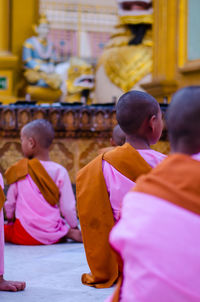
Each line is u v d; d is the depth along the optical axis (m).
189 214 1.15
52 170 4.05
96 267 2.54
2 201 2.50
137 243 1.14
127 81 9.18
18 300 2.37
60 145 5.26
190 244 1.13
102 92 9.52
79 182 2.52
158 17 7.59
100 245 2.50
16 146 5.21
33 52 10.12
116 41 9.55
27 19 10.44
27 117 5.13
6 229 4.12
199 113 1.23
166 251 1.12
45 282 2.73
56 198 4.06
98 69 9.70
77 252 3.66
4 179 5.22
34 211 4.02
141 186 1.22
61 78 10.42
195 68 6.84
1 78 9.67
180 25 7.24
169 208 1.16
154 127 2.33
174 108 1.26
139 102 2.30
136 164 2.32
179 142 1.26
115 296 1.39
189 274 1.12
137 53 9.27
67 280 2.76
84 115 5.20
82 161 5.27
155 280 1.12
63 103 5.29
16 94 10.12
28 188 4.02
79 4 14.59
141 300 1.14
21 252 3.69
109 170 2.42
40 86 10.05
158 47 7.55
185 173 1.20
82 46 14.41
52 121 5.17
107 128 5.20
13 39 10.31
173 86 7.31
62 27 14.30
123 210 1.22
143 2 9.15
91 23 14.65
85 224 2.50
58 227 4.09
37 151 4.09
